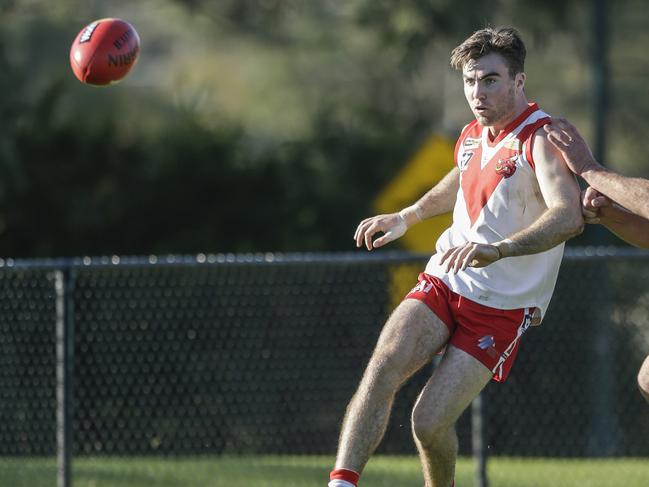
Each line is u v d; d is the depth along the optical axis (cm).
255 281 3809
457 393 1909
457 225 1991
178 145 6444
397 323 1941
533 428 3841
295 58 8825
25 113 6331
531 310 1981
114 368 3466
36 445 3300
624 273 4159
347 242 6600
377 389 1881
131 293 3675
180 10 8869
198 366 3606
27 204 6159
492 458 3812
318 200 6619
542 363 3897
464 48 1908
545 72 8394
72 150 6291
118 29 2145
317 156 7031
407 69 7281
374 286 3862
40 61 7744
